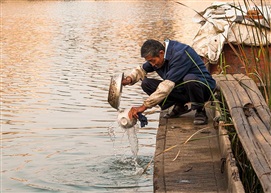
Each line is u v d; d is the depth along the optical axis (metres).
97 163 8.66
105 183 7.89
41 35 25.75
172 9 39.75
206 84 7.94
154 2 47.44
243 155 6.71
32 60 18.70
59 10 40.53
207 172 6.50
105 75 15.85
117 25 29.62
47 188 7.84
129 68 16.92
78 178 8.13
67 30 27.59
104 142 9.79
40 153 9.27
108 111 11.95
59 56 19.41
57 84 14.70
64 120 11.28
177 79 7.43
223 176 6.37
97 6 44.12
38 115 11.66
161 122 8.45
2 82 15.08
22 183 8.03
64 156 9.09
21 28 28.83
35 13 38.06
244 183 6.39
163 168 6.67
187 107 8.63
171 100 8.28
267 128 6.18
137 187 7.71
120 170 8.34
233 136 7.03
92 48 21.27
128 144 9.64
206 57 9.55
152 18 33.38
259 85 8.27
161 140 7.61
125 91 13.66
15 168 8.62
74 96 13.33
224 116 7.37
